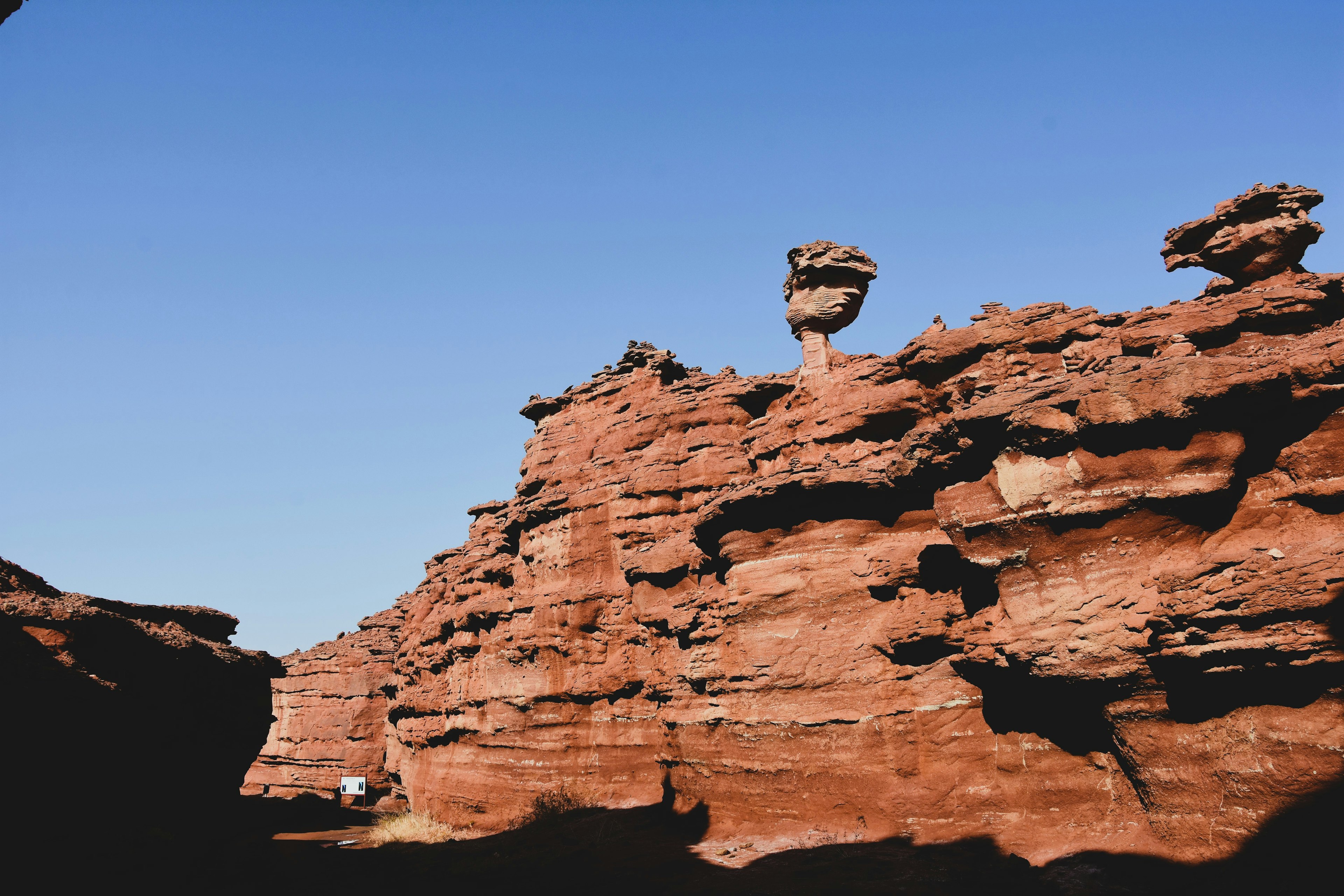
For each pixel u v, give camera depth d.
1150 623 18.27
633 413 41.66
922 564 24.80
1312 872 15.27
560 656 38.50
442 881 29.09
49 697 22.41
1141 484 19.03
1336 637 15.62
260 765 68.50
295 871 32.09
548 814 34.25
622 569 37.06
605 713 36.78
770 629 27.08
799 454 31.64
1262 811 16.39
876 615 25.64
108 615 26.11
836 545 26.91
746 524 28.73
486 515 54.50
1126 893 17.16
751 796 26.34
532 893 25.28
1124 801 19.81
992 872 19.56
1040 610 20.31
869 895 19.09
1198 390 18.34
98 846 22.39
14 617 22.98
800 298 33.31
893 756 23.72
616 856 27.05
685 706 30.66
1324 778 15.62
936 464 22.91
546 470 43.78
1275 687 16.69
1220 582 17.16
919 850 21.64
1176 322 22.08
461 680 45.78
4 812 20.77
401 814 50.88
